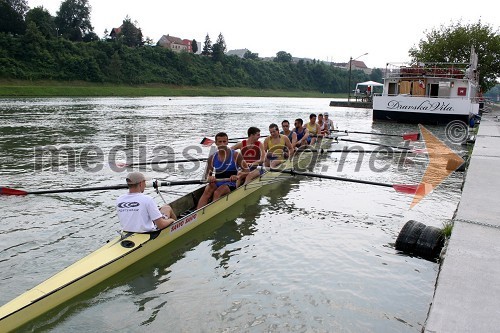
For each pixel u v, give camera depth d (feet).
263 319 16.84
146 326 16.30
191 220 25.36
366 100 194.08
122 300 18.04
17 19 256.32
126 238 20.92
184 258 22.24
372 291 19.12
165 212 24.00
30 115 97.14
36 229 25.11
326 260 22.27
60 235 24.36
